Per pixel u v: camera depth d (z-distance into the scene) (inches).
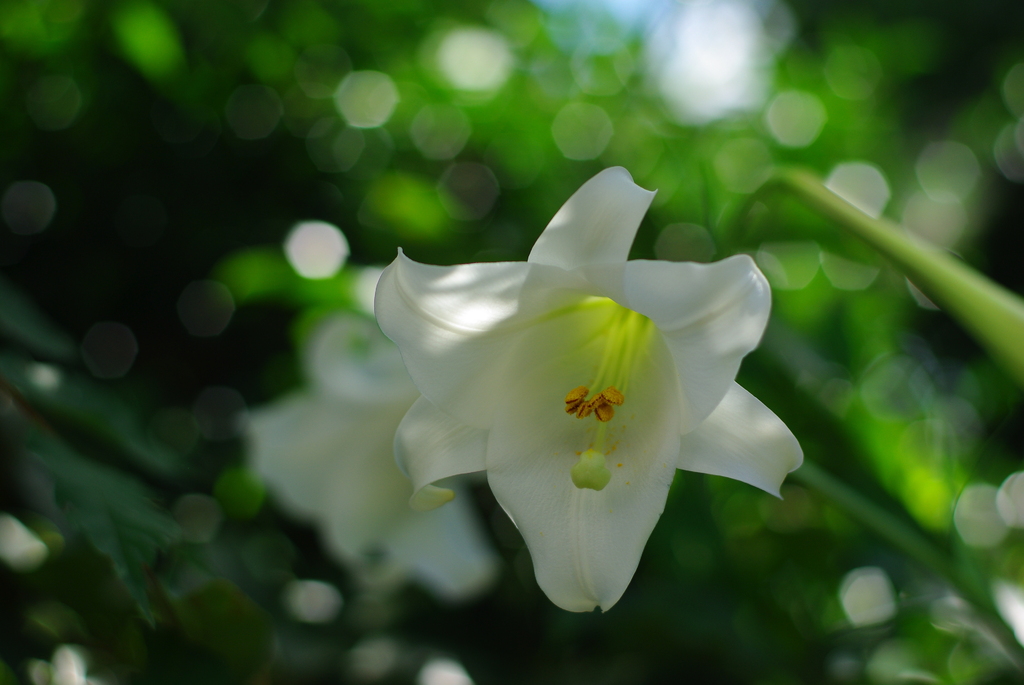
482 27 35.9
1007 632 23.6
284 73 33.9
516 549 30.5
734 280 19.5
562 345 21.8
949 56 87.7
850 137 37.7
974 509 34.0
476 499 30.8
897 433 27.5
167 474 24.3
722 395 19.7
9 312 23.4
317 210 34.5
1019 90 79.9
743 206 24.2
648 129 35.2
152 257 34.3
